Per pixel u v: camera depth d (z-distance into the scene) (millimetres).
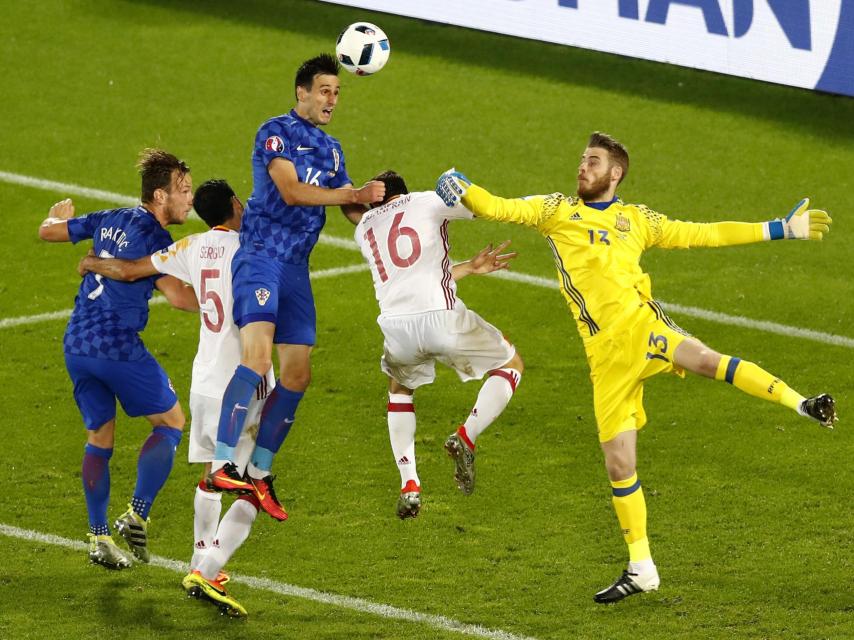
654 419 37031
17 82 59594
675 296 44469
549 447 35688
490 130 55688
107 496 30062
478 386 38906
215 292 29047
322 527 32312
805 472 34188
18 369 39906
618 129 55594
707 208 50156
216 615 28469
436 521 32469
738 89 57906
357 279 45625
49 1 65875
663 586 29531
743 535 31500
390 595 29344
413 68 60375
